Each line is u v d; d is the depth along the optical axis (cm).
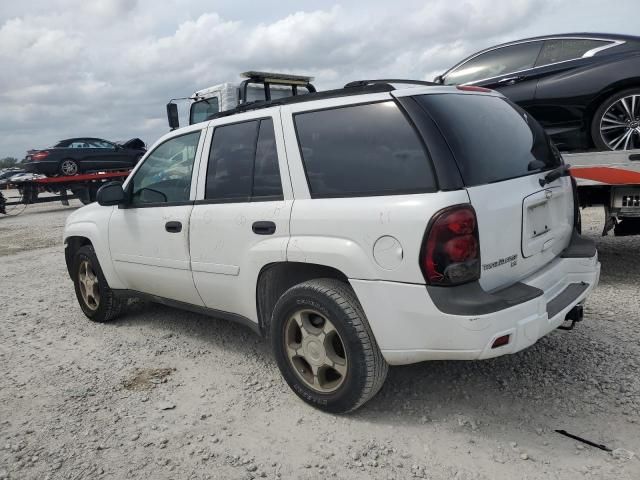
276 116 336
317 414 318
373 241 276
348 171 297
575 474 248
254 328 360
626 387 318
